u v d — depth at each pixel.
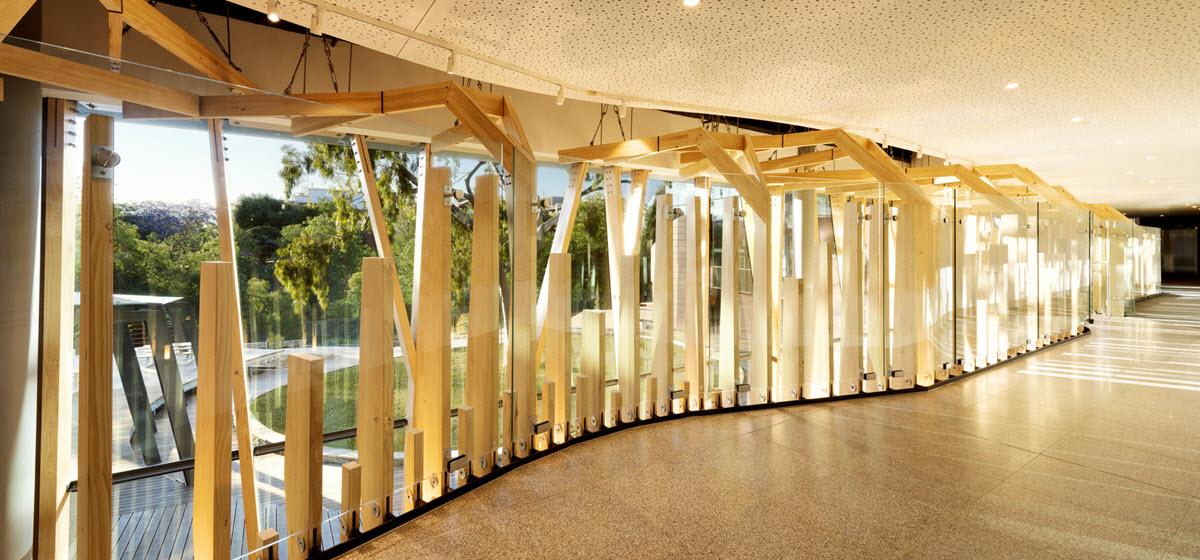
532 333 3.35
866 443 3.57
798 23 3.25
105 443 1.70
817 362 4.61
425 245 2.68
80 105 1.62
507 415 3.17
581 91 4.59
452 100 3.00
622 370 3.90
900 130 6.05
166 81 1.79
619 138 7.14
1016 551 2.26
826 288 4.61
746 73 4.15
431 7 3.03
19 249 1.55
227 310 1.89
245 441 1.94
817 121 5.62
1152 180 10.66
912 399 4.67
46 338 1.61
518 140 3.57
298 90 4.96
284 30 4.91
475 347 2.98
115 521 1.72
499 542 2.37
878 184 4.84
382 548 2.31
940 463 3.23
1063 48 3.67
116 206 1.70
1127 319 10.41
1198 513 2.59
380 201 2.44
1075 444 3.56
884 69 4.08
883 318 4.88
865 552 2.27
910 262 4.97
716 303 4.24
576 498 2.79
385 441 2.44
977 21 3.23
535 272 3.39
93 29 3.93
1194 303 13.60
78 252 1.65
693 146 4.67
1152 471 3.11
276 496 2.06
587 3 2.99
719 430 3.84
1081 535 2.39
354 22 3.21
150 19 2.69
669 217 4.02
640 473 3.10
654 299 4.00
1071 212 8.23
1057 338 7.75
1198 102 4.97
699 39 3.50
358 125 2.34
